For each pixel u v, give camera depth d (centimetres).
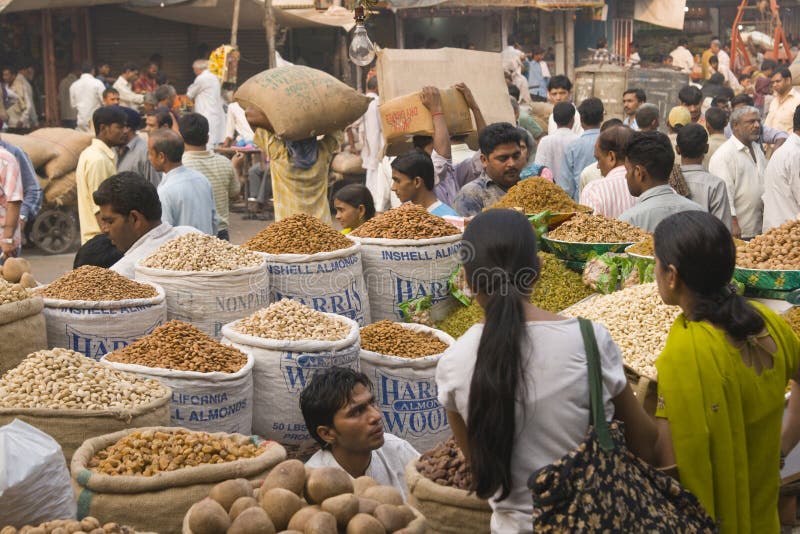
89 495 336
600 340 266
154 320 451
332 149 761
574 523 252
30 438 322
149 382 395
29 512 314
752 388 293
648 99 1750
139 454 351
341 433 360
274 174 745
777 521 308
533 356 260
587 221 520
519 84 1792
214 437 369
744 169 806
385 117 723
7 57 1947
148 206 504
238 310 463
